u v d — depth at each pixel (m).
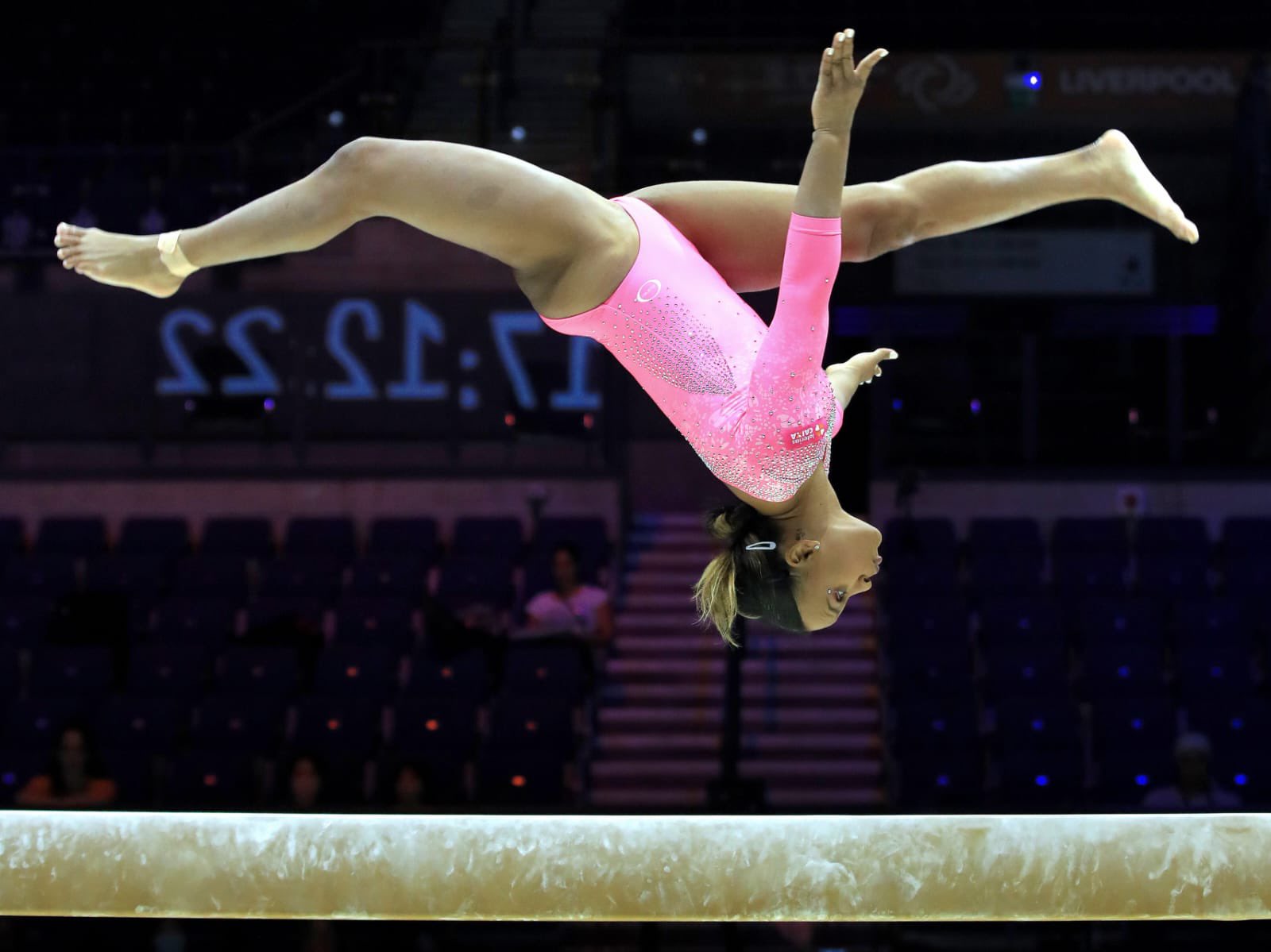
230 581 15.04
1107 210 17.66
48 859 3.27
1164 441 17.50
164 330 16.53
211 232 3.90
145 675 13.55
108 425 16.55
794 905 3.25
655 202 4.02
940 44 19.73
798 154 17.81
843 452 18.67
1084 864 3.22
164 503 16.59
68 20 22.56
